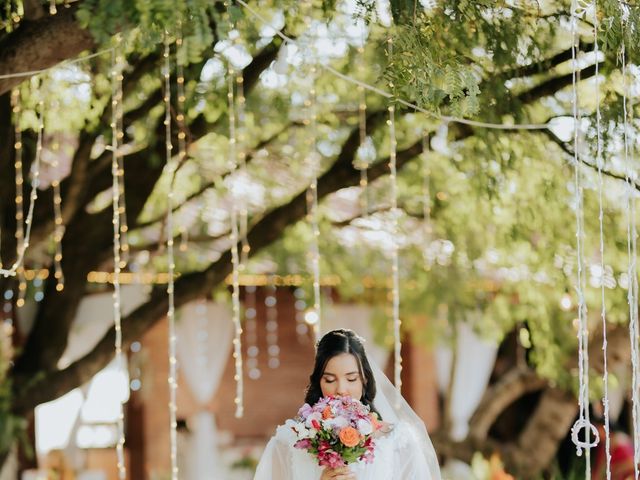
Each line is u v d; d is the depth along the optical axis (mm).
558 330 10219
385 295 13023
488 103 6875
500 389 12008
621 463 9266
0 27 5527
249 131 9695
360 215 10828
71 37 5020
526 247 9328
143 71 7754
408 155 8805
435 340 13266
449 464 12320
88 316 12500
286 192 10562
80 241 10016
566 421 11234
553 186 8094
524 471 11266
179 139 8820
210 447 13695
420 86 5051
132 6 4535
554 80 7125
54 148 8938
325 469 4688
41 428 13289
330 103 9344
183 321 14125
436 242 11578
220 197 10445
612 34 5277
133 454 13844
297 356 15172
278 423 15094
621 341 10273
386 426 4918
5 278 10305
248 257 9398
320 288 14273
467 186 9516
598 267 8664
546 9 6527
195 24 4617
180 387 14227
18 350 10344
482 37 6387
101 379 13750
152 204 10750
